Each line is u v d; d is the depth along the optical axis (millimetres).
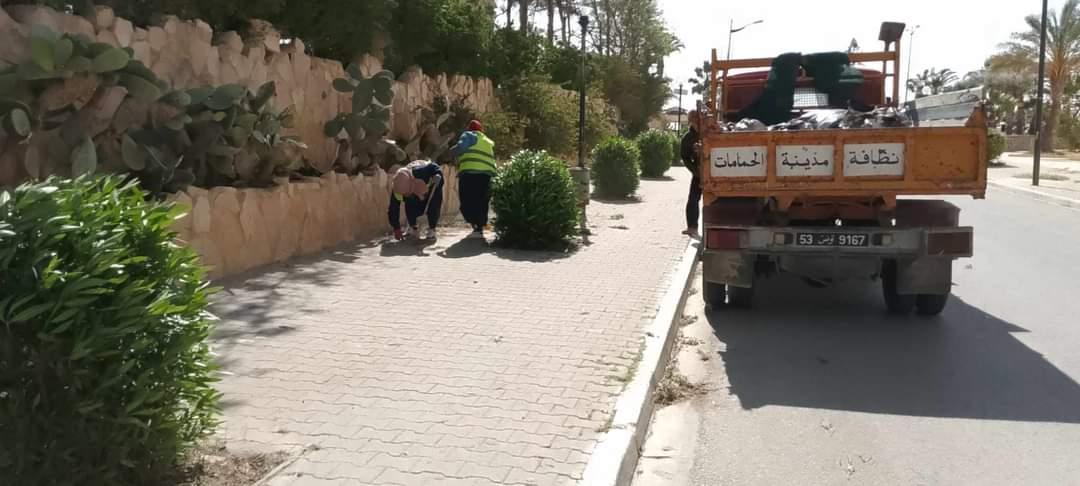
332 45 11984
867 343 7223
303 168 10266
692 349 7047
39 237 3211
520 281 8625
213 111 7910
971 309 8555
